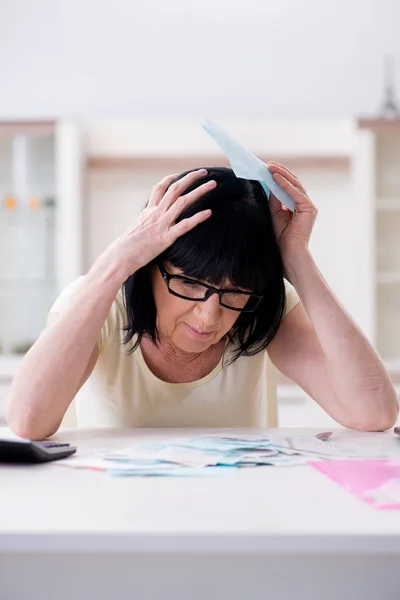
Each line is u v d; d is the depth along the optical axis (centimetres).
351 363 127
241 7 389
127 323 132
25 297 364
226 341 136
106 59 391
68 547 65
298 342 139
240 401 140
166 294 119
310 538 65
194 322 117
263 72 388
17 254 361
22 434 113
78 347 115
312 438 113
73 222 354
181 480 86
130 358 134
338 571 69
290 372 140
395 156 359
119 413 137
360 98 387
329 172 384
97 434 118
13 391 115
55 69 391
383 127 351
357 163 353
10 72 391
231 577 69
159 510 73
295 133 391
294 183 130
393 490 80
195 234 113
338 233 383
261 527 67
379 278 358
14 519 70
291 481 86
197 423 139
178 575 69
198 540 65
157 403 137
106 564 69
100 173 387
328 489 82
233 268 113
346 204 383
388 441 115
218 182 119
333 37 388
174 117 390
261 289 119
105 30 391
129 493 80
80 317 116
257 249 115
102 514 71
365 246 354
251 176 115
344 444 112
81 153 364
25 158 358
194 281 115
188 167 387
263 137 391
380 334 361
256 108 389
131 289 125
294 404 317
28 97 392
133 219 386
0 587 69
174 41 390
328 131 390
